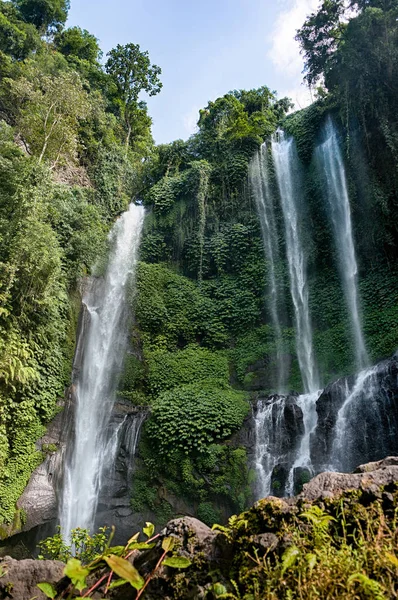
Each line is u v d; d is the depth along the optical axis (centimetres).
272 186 1809
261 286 1584
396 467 189
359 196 1454
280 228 1692
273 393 1270
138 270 1677
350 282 1395
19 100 1719
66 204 1534
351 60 1452
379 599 125
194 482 1001
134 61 2830
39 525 963
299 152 1773
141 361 1437
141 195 2219
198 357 1440
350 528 168
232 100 2233
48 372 1148
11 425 1002
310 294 1469
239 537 185
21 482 975
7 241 1013
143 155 2675
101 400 1297
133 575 155
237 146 1972
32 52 2397
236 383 1381
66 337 1295
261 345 1443
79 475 1124
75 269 1445
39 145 1552
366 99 1443
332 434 941
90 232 1567
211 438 1058
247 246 1698
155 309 1573
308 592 138
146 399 1314
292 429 1028
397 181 1322
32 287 1069
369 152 1440
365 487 181
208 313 1579
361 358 1193
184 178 1942
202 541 197
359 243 1415
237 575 171
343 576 139
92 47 2941
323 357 1288
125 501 1043
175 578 183
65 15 3017
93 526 1020
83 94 1647
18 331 1030
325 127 1730
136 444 1130
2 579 219
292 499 195
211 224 1808
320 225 1570
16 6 2916
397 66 1384
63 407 1170
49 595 178
